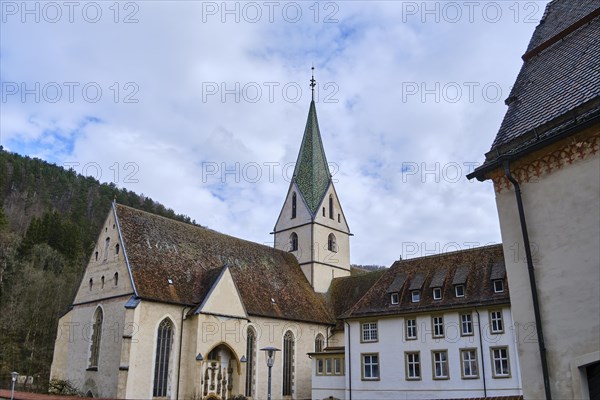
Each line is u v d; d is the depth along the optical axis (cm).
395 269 5197
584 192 1362
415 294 4747
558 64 1748
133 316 4125
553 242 1420
